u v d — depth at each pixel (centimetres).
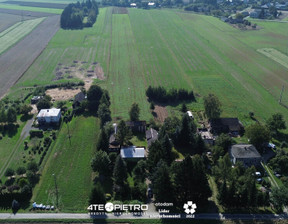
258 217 8362
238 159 10381
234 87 16850
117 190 9325
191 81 17575
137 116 13125
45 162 10656
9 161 10744
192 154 11175
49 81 17488
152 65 19962
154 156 9775
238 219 8281
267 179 9912
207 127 12900
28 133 12488
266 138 11169
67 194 9244
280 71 19025
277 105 14912
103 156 9800
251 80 17762
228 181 9425
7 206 8838
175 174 8881
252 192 8531
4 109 13425
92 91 14525
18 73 18612
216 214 8469
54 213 8538
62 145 11662
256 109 14512
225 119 12850
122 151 10775
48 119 12975
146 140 12094
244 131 12631
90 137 12206
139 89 16475
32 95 15762
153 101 15225
